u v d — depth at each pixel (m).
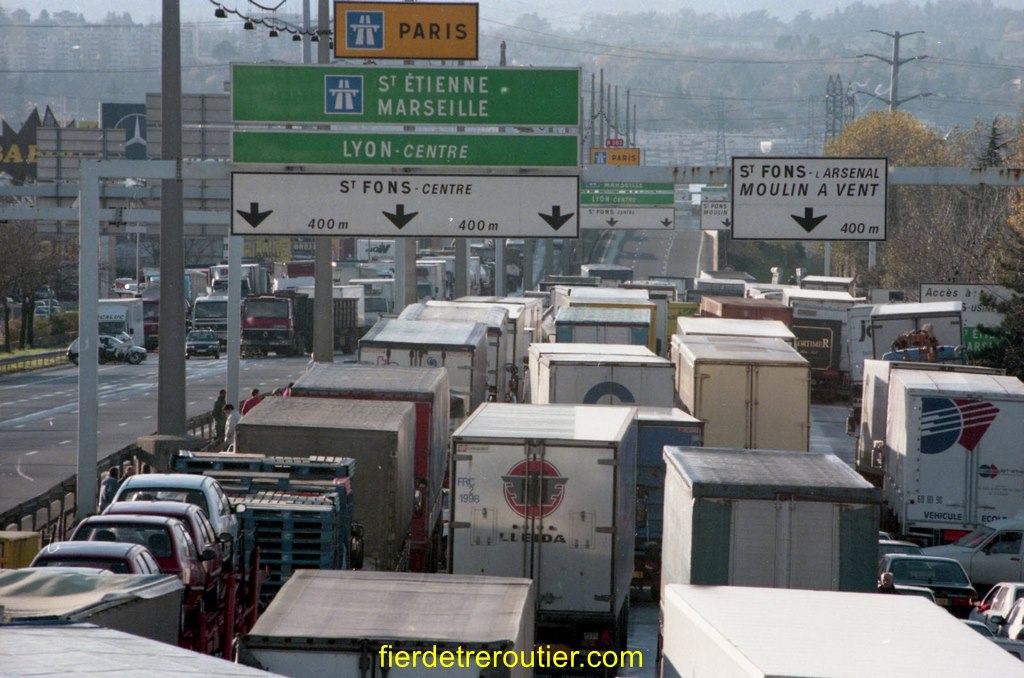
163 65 64.50
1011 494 70.06
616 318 110.38
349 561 52.06
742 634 25.94
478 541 45.34
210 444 89.75
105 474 71.25
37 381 175.50
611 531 45.06
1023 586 54.81
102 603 26.16
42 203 104.38
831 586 40.84
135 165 62.03
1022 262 128.62
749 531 41.00
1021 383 73.88
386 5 60.31
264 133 59.41
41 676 17.02
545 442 45.16
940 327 121.94
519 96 59.25
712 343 80.19
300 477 51.22
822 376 147.25
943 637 25.84
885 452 79.88
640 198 160.12
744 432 71.75
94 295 63.41
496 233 59.12
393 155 59.16
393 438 53.47
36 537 48.12
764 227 59.06
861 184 58.81
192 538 42.50
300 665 26.97
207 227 123.25
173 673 17.67
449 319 98.44
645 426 59.91
